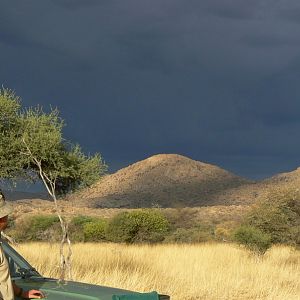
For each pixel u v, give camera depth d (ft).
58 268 49.37
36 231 138.51
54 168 59.82
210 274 58.75
